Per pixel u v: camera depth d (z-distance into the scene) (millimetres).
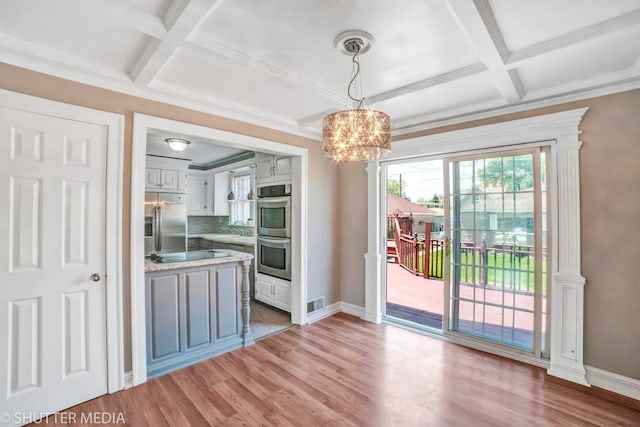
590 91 2197
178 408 1958
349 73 2074
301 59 1885
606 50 1745
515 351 2631
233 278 2896
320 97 2518
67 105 1903
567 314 2311
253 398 2070
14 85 1731
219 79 2174
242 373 2404
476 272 2889
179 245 5168
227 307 2844
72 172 1941
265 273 4133
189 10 1333
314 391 2154
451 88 2295
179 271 2539
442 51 1793
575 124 2268
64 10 1404
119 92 2125
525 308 2600
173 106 2398
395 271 6340
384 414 1906
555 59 1852
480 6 1321
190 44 1629
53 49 1766
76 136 1953
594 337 2213
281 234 3795
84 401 1997
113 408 1950
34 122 1806
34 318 1825
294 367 2504
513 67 1838
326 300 3793
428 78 2154
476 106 2639
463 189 2957
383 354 2744
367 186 3699
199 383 2258
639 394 2031
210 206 6195
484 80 2141
